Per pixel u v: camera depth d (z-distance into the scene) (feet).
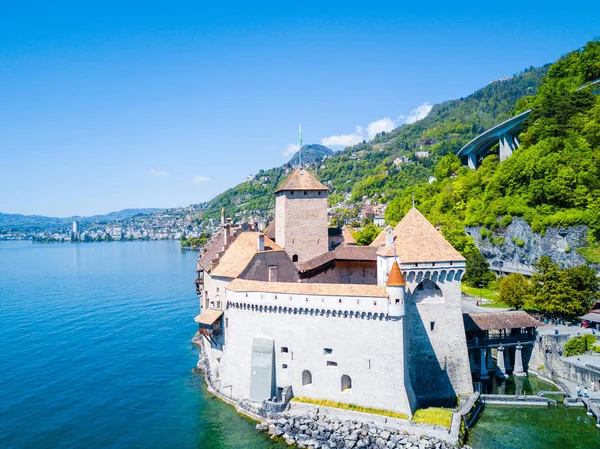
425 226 227.61
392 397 197.36
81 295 560.61
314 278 276.00
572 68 500.33
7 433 217.77
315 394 212.84
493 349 273.33
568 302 278.05
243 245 269.85
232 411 226.38
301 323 215.51
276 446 192.44
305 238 294.46
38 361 315.78
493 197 433.89
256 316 226.99
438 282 217.77
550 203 366.84
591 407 207.92
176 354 325.21
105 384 272.92
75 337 371.97
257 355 223.30
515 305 311.27
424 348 216.54
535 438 189.26
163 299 526.98
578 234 330.95
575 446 183.32
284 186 296.92
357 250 277.85
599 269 311.68
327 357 210.59
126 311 464.24
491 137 593.01
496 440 187.93
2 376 288.71
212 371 263.08
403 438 184.44
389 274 198.90
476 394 216.54
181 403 242.99
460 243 428.97
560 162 367.45
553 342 248.11
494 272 402.93
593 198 335.26
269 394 217.97
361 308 201.67
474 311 314.35
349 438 186.91
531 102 536.83
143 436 211.41
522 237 380.78
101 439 210.38
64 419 230.27
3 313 461.78
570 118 405.80
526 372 258.78
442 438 182.39
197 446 200.85
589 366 225.56
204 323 250.37
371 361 201.57
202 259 323.37
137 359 315.78
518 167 399.24
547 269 299.99
